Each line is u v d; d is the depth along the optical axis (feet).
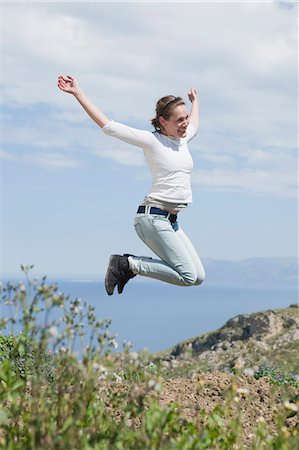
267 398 27.02
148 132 24.86
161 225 24.61
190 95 28.99
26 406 19.42
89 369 16.69
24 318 16.15
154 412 17.20
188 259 24.73
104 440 17.04
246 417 24.41
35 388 17.57
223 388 27.35
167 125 24.89
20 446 16.65
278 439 18.39
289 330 158.81
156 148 24.61
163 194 24.64
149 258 25.31
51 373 21.35
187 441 17.24
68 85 24.53
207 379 28.63
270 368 32.50
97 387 19.98
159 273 24.89
